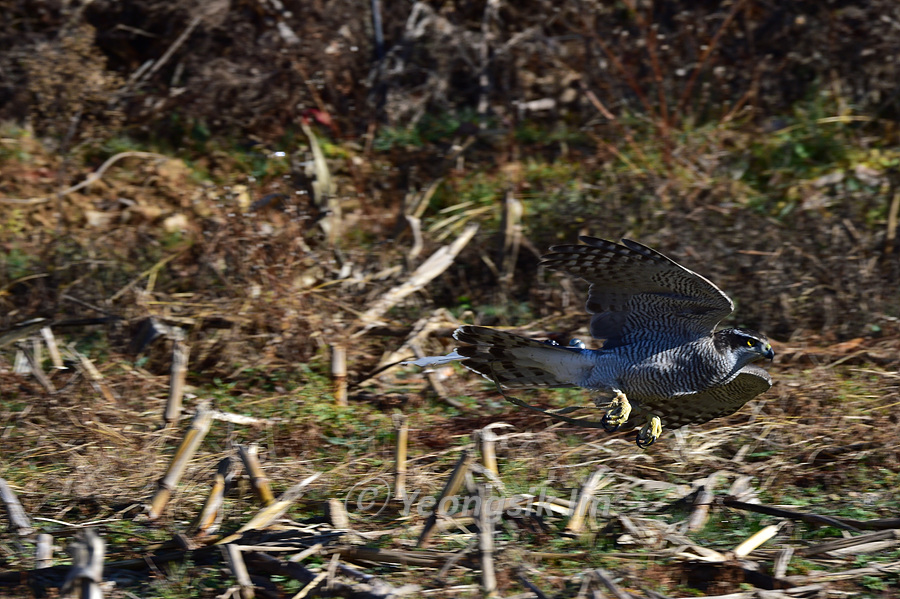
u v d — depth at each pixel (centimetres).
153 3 1952
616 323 902
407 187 1800
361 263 1530
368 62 2025
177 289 1463
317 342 1299
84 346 1316
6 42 1891
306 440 1050
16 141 1775
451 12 2094
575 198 1598
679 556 771
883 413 1083
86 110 1850
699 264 1426
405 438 912
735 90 1986
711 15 2033
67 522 880
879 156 1762
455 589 720
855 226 1526
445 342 1345
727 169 1714
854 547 791
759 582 739
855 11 1928
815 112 1862
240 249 1387
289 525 823
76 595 665
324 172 1627
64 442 1046
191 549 774
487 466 897
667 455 1007
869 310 1365
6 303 1410
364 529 848
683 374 881
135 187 1738
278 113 1930
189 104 1928
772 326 1366
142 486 936
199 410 902
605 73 1952
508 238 1502
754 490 939
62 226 1622
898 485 942
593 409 1136
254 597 714
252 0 1986
